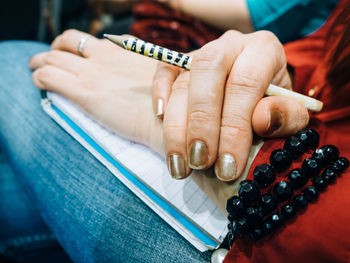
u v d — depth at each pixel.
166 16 0.52
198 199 0.29
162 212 0.29
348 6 0.33
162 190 0.29
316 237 0.24
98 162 0.32
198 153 0.26
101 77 0.34
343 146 0.29
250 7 0.46
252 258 0.26
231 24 0.50
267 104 0.26
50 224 0.32
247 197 0.25
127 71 0.35
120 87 0.34
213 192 0.28
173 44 0.50
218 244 0.27
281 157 0.26
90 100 0.33
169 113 0.28
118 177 0.31
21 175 0.34
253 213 0.25
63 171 0.32
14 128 0.36
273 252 0.25
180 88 0.28
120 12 0.72
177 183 0.30
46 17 0.73
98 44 0.37
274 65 0.28
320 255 0.24
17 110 0.37
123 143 0.32
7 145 0.36
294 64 0.35
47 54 0.38
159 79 0.30
